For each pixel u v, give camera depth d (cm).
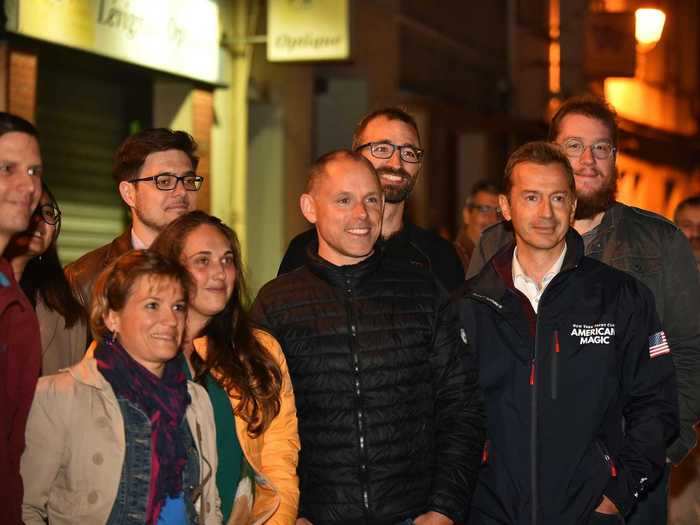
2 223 375
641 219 510
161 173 509
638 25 1466
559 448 451
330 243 448
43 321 443
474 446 447
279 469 417
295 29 1136
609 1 2094
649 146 2567
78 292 500
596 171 500
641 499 492
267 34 1220
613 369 454
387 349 441
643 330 459
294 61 1141
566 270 456
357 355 439
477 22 1920
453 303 469
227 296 417
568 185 458
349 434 435
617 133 513
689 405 499
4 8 844
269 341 432
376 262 452
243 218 1196
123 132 1094
